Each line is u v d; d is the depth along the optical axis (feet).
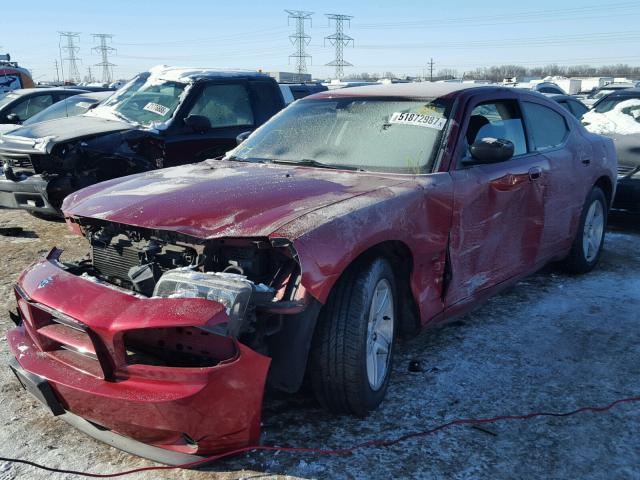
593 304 16.35
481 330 14.60
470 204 12.47
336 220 9.50
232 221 9.44
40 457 9.48
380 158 12.69
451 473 9.18
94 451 9.66
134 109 25.75
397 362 12.90
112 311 8.63
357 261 10.23
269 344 9.31
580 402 11.27
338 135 13.69
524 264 14.99
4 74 62.49
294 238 8.91
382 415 10.76
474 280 13.05
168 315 8.23
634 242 23.12
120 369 8.55
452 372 12.41
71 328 9.29
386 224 10.27
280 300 8.98
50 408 9.21
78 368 8.96
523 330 14.60
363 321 9.86
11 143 23.02
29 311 9.59
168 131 23.81
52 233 23.93
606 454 9.70
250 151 14.37
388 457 9.53
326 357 9.78
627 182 24.09
